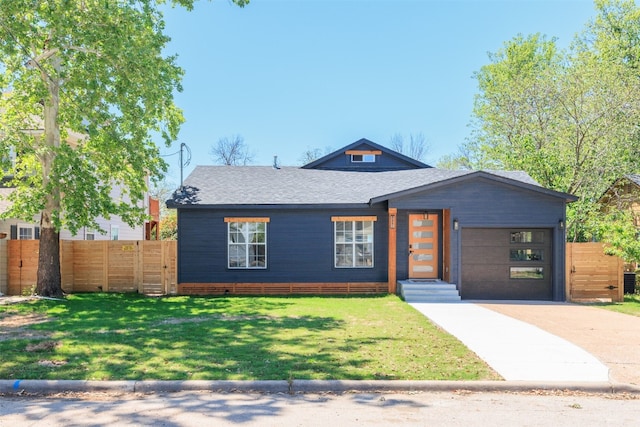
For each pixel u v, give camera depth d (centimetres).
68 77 1270
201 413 499
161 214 4575
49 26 1201
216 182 1802
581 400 561
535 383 598
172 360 675
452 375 623
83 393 571
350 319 1051
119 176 1470
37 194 1309
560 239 1505
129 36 1231
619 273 1486
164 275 1584
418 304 1346
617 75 2181
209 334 859
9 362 659
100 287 1595
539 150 2325
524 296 1525
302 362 669
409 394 575
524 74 2950
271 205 1597
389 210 1557
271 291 1620
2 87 1299
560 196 1494
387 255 1634
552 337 877
